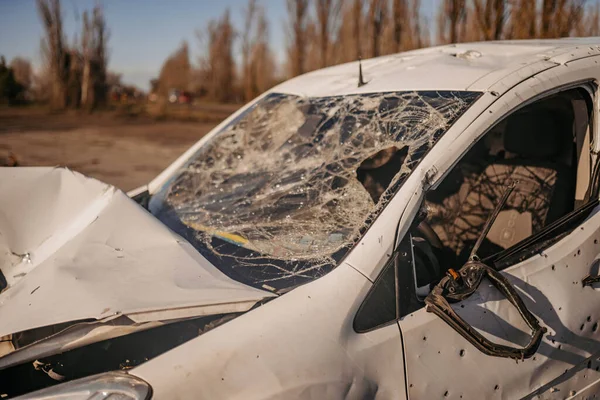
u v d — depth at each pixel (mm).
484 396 1952
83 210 2424
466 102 2213
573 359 2168
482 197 3078
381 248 1892
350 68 3275
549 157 2971
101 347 1956
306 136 2879
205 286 1879
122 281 1893
